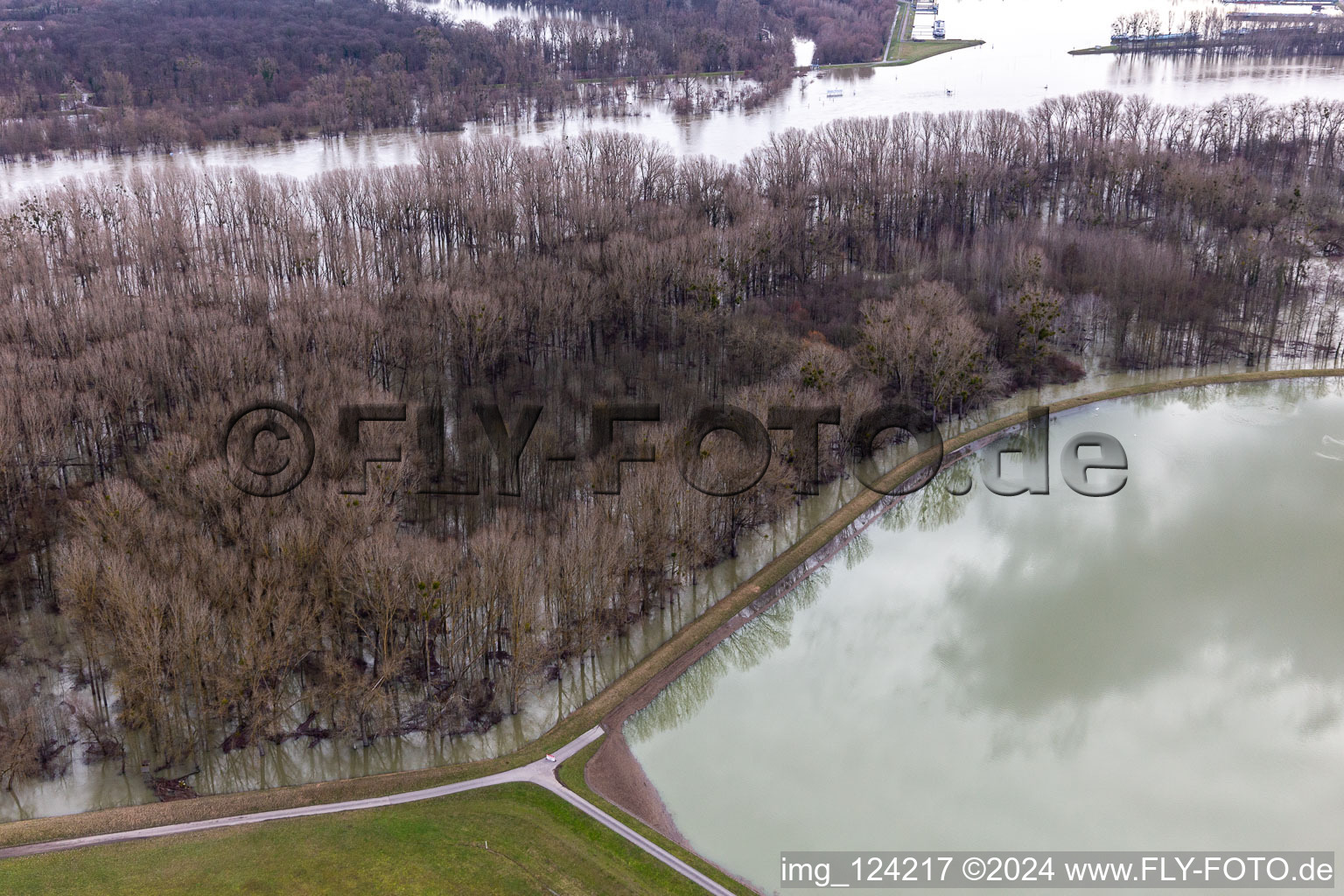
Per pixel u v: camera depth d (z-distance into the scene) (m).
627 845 80.94
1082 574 119.50
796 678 104.31
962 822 86.12
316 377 121.88
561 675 102.94
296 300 145.38
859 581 119.56
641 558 108.50
